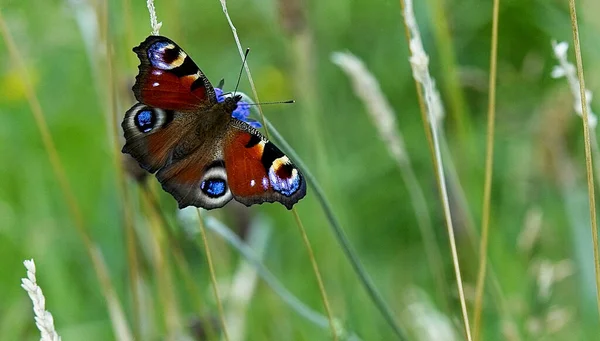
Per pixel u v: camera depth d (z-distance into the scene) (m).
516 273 0.87
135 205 0.85
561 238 0.90
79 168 0.94
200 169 0.78
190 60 0.78
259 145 0.78
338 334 0.81
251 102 0.79
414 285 0.89
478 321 0.78
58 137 0.95
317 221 0.90
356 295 0.88
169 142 0.78
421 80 0.77
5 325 0.88
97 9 0.82
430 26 0.93
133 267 0.82
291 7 0.90
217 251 0.86
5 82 0.95
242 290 0.83
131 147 0.78
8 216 0.91
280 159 0.77
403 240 0.93
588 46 0.92
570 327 0.86
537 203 0.91
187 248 0.85
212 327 0.82
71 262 0.91
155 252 0.82
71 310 0.88
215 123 0.78
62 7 0.94
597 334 0.85
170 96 0.78
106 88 0.83
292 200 0.77
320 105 0.95
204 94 0.78
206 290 0.86
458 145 0.90
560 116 0.90
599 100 0.91
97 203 0.93
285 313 0.87
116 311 0.82
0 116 0.95
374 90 0.84
